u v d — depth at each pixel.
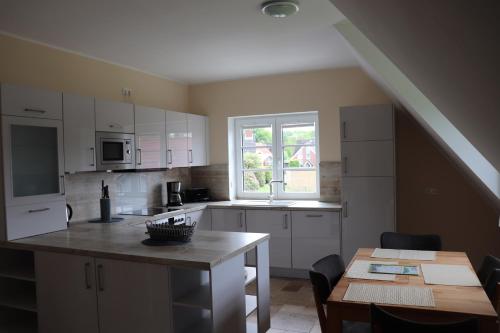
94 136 3.84
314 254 4.71
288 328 3.48
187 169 5.85
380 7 1.31
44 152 3.38
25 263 3.43
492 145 1.77
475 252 4.68
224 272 2.51
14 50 3.53
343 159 4.53
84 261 2.78
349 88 5.02
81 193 4.16
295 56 4.43
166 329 2.51
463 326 1.56
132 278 2.61
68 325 2.87
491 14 0.72
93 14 3.08
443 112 2.32
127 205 4.76
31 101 3.24
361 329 2.47
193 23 3.31
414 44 1.40
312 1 2.91
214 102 5.77
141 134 4.47
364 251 2.98
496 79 1.04
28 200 3.21
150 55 4.29
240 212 5.04
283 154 5.59
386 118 4.38
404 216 4.92
